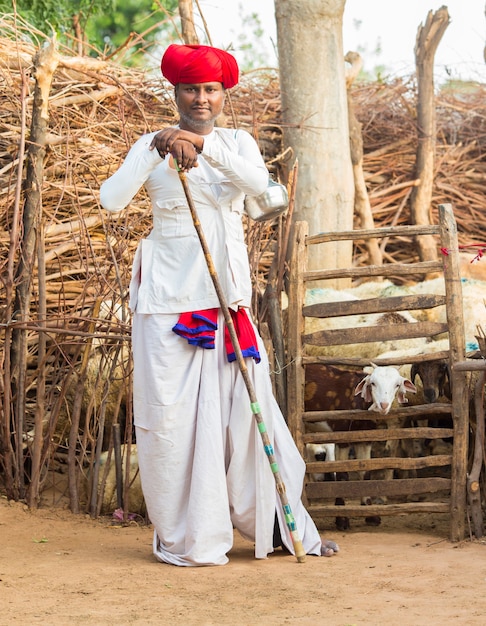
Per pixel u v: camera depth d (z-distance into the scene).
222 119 7.71
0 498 6.14
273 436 4.73
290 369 5.61
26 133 6.86
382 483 5.34
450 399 5.55
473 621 3.37
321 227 8.49
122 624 3.37
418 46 9.77
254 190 4.59
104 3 12.16
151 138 4.69
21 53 7.34
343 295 7.46
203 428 4.58
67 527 5.64
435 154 10.04
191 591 3.93
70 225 6.90
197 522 4.48
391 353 6.42
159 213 4.73
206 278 4.62
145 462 4.65
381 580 4.10
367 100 10.17
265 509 4.62
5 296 6.41
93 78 7.42
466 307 6.85
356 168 9.22
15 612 3.55
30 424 6.85
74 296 7.00
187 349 4.62
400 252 9.86
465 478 5.14
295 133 8.55
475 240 9.94
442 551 4.83
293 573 4.28
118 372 6.61
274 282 6.41
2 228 6.77
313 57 8.52
